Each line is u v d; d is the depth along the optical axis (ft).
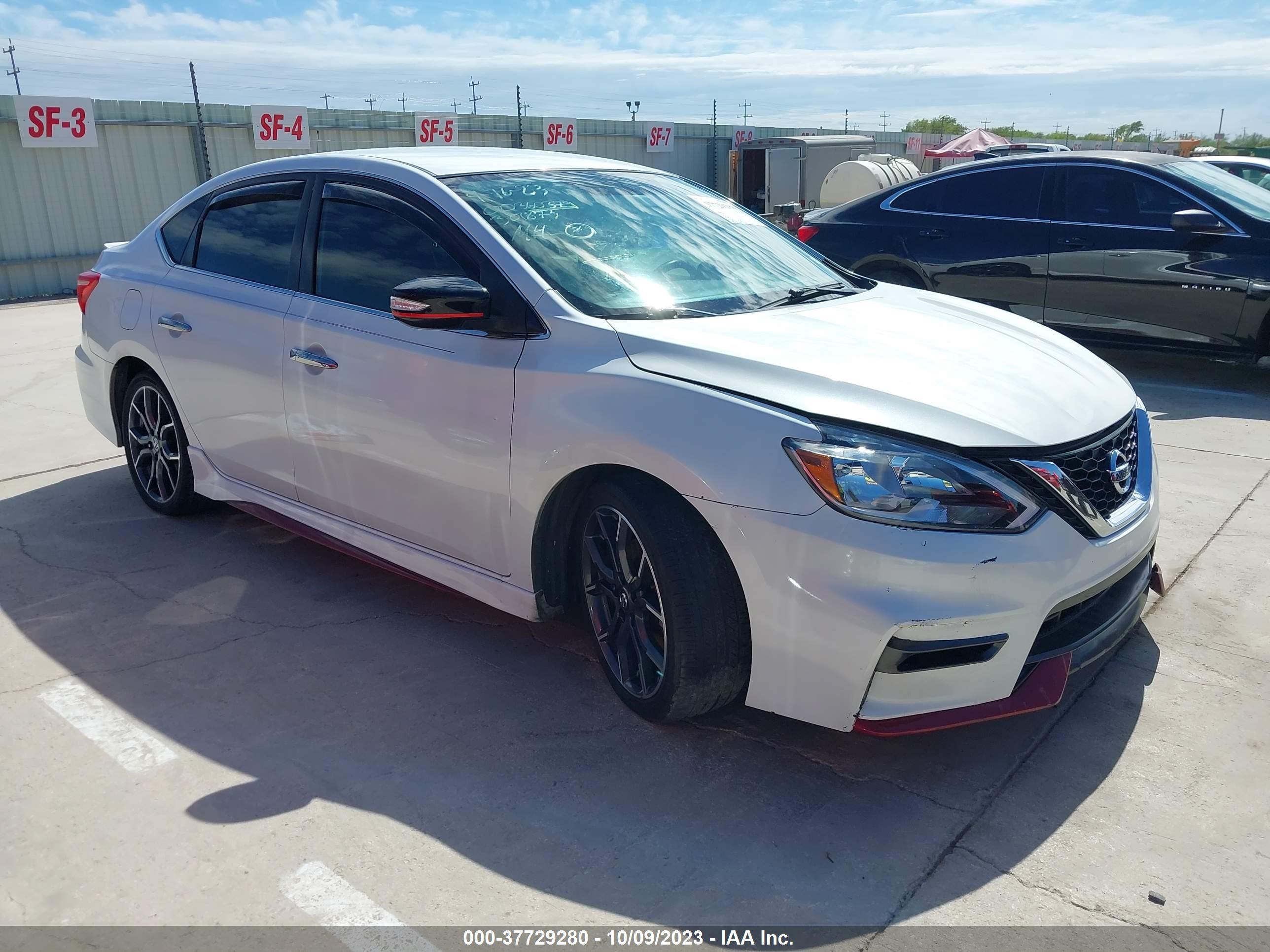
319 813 8.16
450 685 10.18
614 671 9.58
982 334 10.16
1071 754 8.87
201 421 13.19
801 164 82.23
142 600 12.17
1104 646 8.68
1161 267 21.35
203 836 7.88
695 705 8.74
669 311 9.76
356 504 11.28
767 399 8.13
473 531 10.06
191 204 13.84
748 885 7.32
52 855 7.68
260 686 10.18
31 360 28.45
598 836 7.88
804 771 8.70
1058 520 7.98
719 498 8.00
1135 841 7.75
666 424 8.33
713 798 8.34
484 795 8.38
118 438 15.14
